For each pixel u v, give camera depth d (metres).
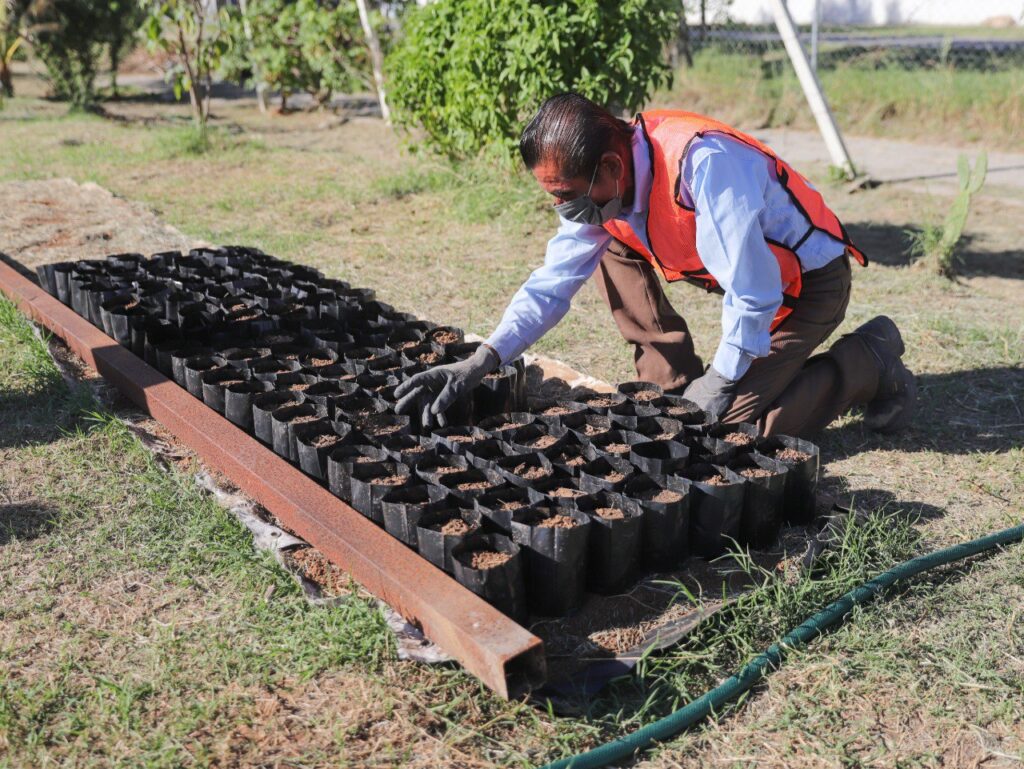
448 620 2.29
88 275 4.66
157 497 3.14
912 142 10.30
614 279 3.65
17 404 3.91
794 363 3.26
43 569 2.84
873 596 2.70
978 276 5.94
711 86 11.83
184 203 7.42
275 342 4.02
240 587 2.76
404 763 2.17
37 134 10.94
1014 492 3.33
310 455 3.08
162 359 3.91
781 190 2.98
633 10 5.93
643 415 3.30
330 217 7.06
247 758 2.18
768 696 2.40
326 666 2.46
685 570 2.76
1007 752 2.22
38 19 12.84
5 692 2.36
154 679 2.40
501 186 7.12
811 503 2.98
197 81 10.52
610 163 2.74
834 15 19.11
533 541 2.51
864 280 5.73
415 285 5.55
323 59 11.54
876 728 2.30
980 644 2.57
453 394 3.11
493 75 6.37
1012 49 12.70
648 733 2.22
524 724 2.29
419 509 2.67
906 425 3.81
